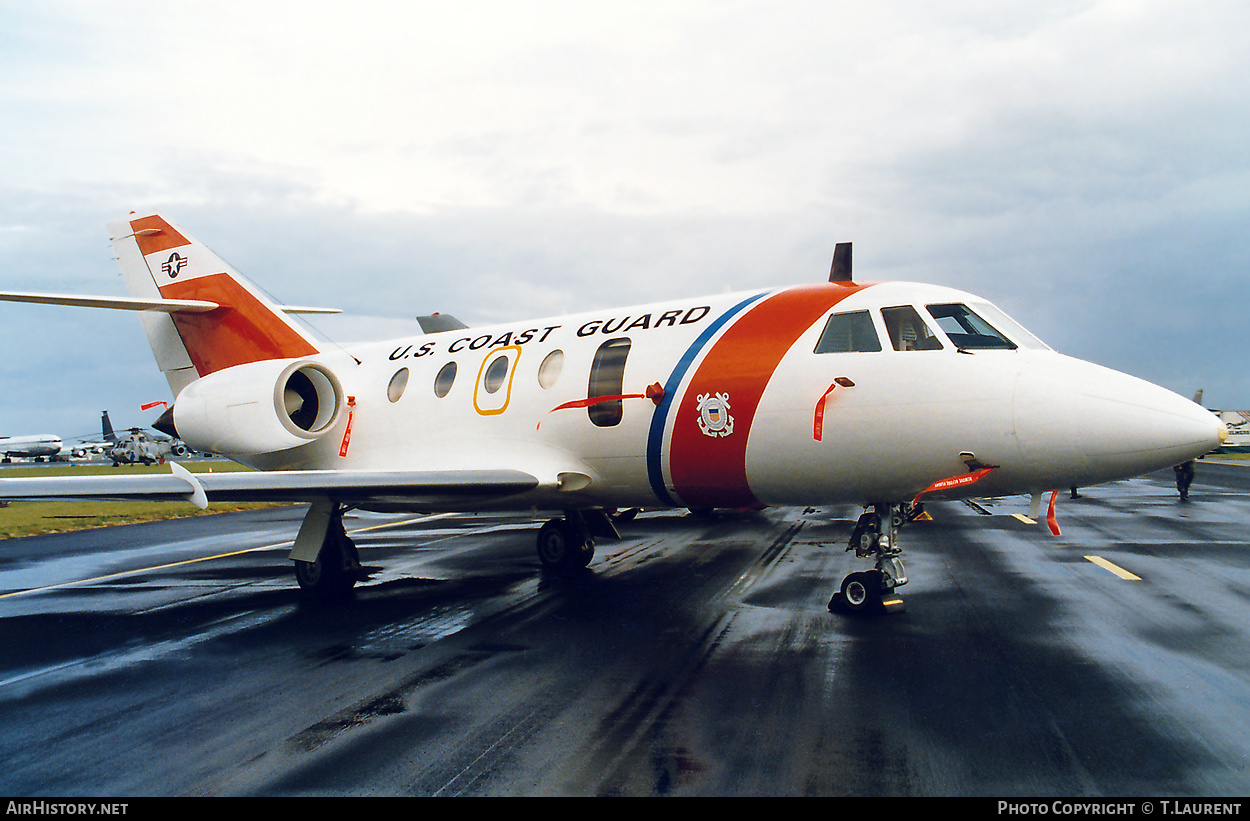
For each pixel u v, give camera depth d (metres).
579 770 4.71
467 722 5.57
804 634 7.68
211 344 13.95
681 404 8.88
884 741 5.03
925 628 7.79
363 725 5.58
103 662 7.42
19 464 84.81
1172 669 6.37
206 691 6.47
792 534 15.41
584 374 9.77
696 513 18.88
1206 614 8.20
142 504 28.69
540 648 7.49
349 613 9.31
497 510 11.40
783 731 5.23
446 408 11.10
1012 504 20.19
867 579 8.52
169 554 15.02
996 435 7.41
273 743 5.29
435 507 11.11
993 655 6.84
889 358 7.92
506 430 10.41
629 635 7.89
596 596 9.84
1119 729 5.16
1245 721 5.27
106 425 97.12
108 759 5.11
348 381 12.54
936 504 20.14
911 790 4.35
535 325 11.02
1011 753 4.81
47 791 4.66
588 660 7.03
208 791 4.59
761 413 8.40
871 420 7.85
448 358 11.53
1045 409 7.24
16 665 7.35
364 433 12.01
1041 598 9.02
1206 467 37.81
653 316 9.77
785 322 8.62
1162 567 10.86
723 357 8.75
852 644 7.28
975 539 13.78
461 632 8.23
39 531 19.55
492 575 11.63
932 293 8.28
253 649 7.77
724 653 7.11
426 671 6.86
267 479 8.88
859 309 8.33
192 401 12.48
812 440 8.14
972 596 9.17
